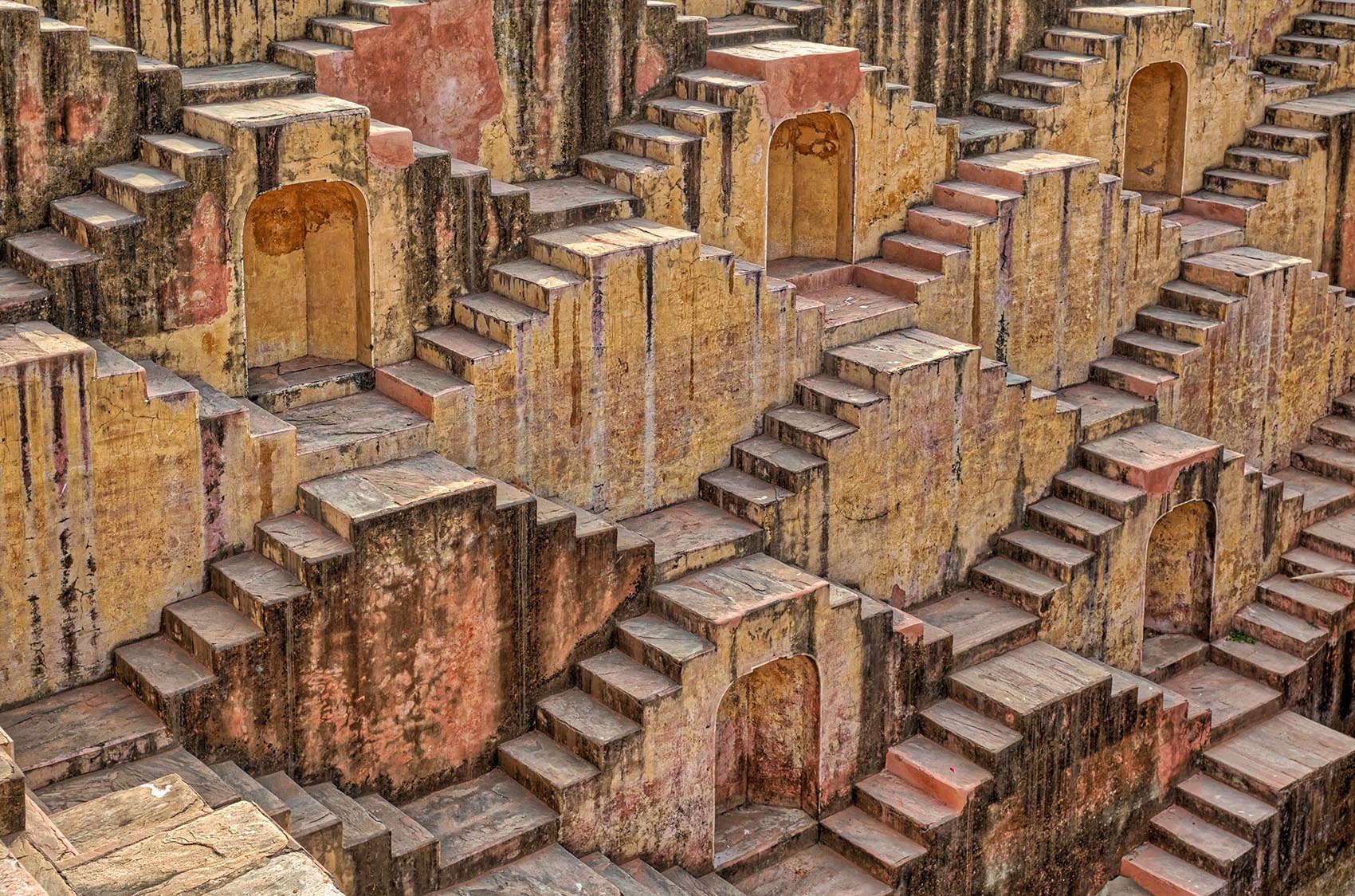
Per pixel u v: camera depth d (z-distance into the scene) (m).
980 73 25.19
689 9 23.19
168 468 16.66
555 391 19.19
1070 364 24.45
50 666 16.47
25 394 15.66
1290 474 26.81
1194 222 26.59
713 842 19.14
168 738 16.12
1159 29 25.66
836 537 20.83
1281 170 26.88
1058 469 23.16
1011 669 21.05
